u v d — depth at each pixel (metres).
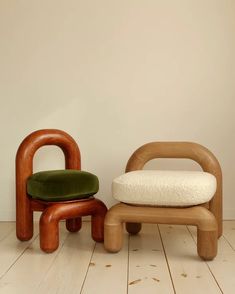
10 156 2.32
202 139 2.30
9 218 2.34
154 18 2.30
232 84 2.29
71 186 1.73
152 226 2.20
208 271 1.44
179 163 2.30
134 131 2.32
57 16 2.31
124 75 2.31
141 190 1.59
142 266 1.50
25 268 1.49
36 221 2.34
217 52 2.29
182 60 2.30
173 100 2.31
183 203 1.56
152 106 2.31
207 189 1.58
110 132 2.32
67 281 1.35
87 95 2.32
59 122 2.32
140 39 2.30
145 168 2.32
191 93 2.30
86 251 1.71
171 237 1.95
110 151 2.32
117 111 2.32
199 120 2.30
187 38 2.30
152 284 1.32
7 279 1.38
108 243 1.64
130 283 1.33
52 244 1.67
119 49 2.31
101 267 1.49
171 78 2.30
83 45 2.31
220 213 1.88
